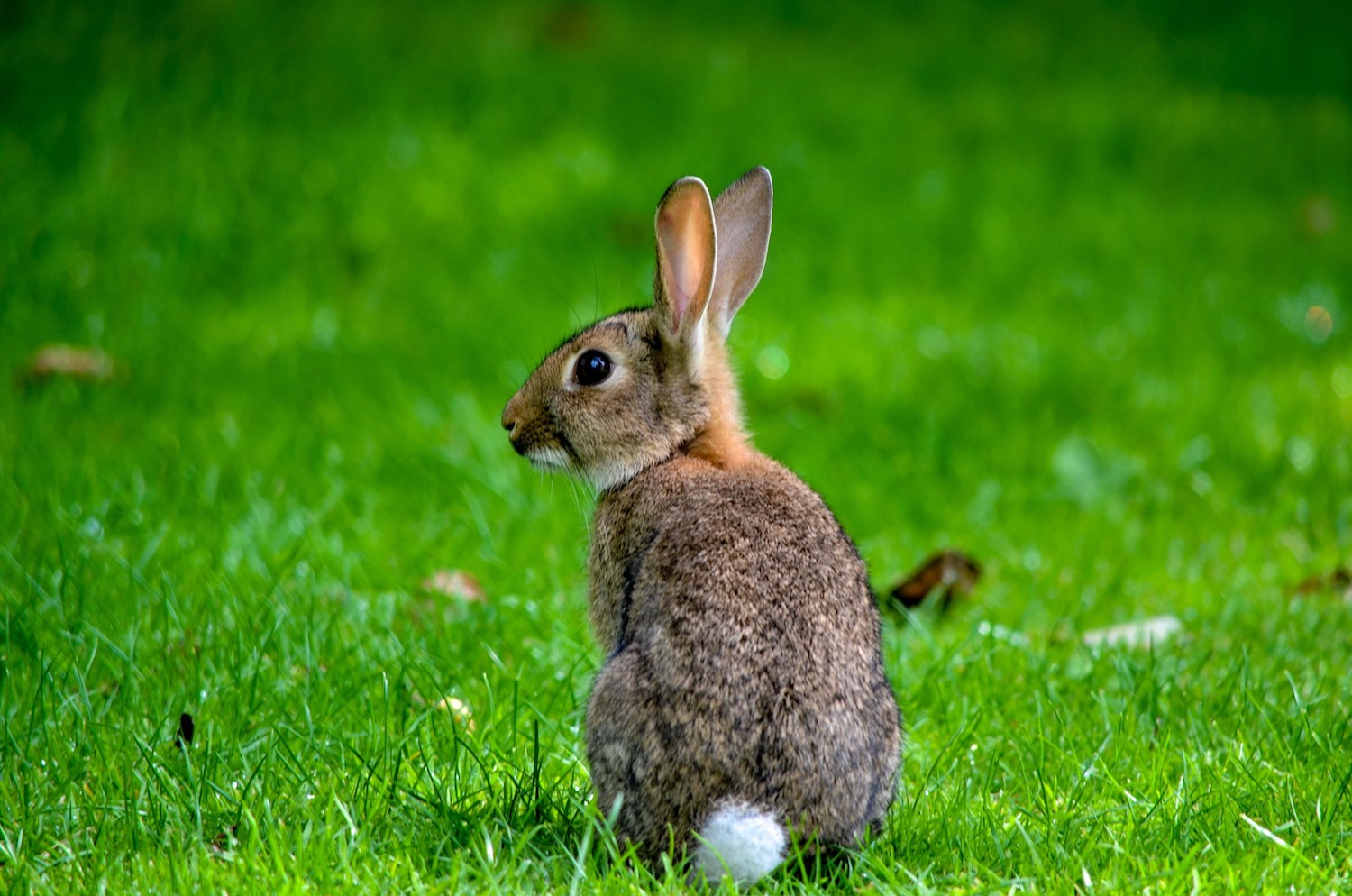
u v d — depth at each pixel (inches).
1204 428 590.6
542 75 984.3
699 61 1050.7
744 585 274.5
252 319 671.8
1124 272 783.1
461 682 366.0
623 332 322.7
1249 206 898.1
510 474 525.3
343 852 267.0
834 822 269.4
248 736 330.6
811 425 584.7
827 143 927.7
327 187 799.7
